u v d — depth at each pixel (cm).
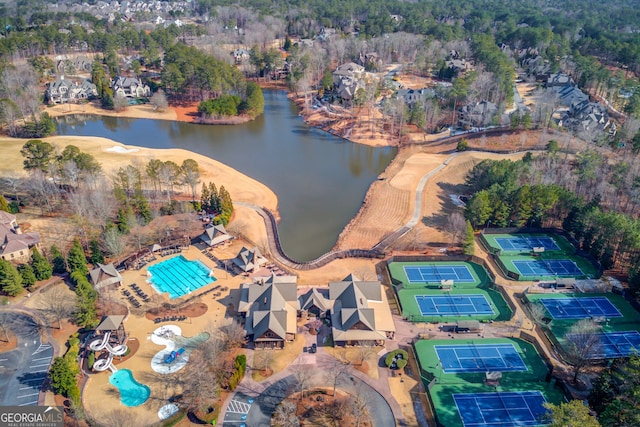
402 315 10094
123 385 8219
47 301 10044
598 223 11856
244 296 10112
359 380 8444
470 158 17188
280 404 7838
